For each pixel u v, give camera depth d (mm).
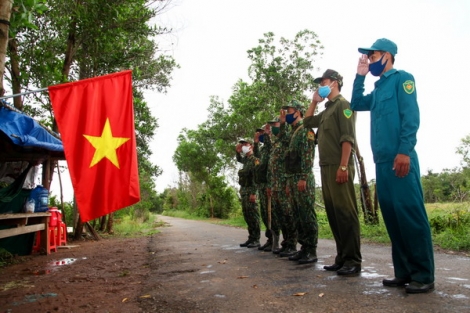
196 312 2730
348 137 3744
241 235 10602
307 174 4477
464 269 3969
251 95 18453
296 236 5340
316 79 4273
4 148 7539
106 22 9734
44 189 7637
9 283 4285
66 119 4156
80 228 10797
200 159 28875
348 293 2977
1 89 3938
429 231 2930
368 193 9242
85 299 3346
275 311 2629
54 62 9516
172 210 53375
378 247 6297
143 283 3941
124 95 4398
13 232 6207
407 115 2947
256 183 6375
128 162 4203
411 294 2844
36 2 4652
